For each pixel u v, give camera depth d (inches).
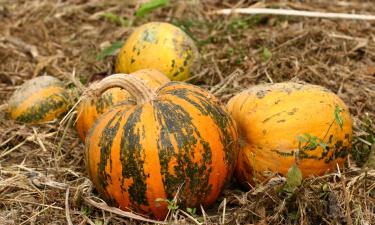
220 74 78.2
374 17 88.7
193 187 52.4
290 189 53.2
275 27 90.7
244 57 82.4
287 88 56.6
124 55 72.3
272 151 54.8
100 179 53.2
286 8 96.5
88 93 54.5
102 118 53.7
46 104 70.4
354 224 52.9
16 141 69.2
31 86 71.4
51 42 91.3
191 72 73.2
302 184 53.7
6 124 70.9
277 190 53.6
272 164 55.1
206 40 87.6
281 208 53.0
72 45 91.1
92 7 101.6
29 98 70.7
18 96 71.4
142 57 71.2
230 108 58.5
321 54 83.0
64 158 65.5
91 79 80.8
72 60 86.3
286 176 54.1
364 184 55.7
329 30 88.4
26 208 58.0
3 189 60.3
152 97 53.2
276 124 54.8
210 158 52.2
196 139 51.7
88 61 84.5
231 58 81.8
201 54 83.2
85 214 56.0
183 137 51.4
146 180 51.6
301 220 52.7
